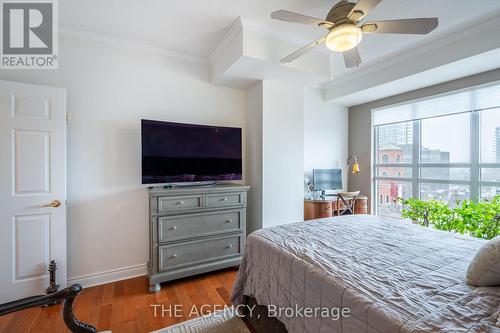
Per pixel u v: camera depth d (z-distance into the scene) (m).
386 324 0.79
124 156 2.48
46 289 2.04
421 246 1.45
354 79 3.48
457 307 0.83
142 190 2.56
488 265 0.94
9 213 1.92
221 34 2.41
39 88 2.01
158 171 2.43
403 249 1.40
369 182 3.99
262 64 2.41
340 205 3.59
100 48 2.38
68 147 2.23
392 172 3.78
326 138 4.05
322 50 2.68
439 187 3.23
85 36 2.31
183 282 2.37
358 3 1.33
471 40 2.29
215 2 1.92
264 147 2.85
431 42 2.54
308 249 1.39
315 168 3.93
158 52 2.67
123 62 2.49
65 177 2.12
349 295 0.94
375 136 4.00
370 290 0.95
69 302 0.97
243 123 3.22
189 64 2.84
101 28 2.27
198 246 2.41
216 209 2.52
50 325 1.72
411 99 3.40
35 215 2.01
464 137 2.98
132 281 2.39
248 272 1.73
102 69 2.39
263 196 2.85
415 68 2.73
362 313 0.87
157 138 2.43
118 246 2.45
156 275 2.19
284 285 1.31
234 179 2.91
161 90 2.68
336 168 4.11
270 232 1.75
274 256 1.43
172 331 1.66
